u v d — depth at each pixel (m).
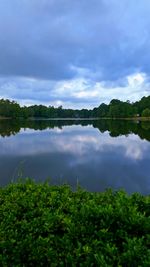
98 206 4.45
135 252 3.39
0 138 42.22
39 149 29.31
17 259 3.64
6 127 77.44
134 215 4.08
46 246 3.73
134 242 3.55
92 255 3.50
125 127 74.19
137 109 180.75
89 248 3.56
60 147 31.06
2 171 18.11
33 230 4.13
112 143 34.25
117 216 4.08
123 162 21.34
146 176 16.77
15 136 46.25
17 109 181.38
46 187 5.87
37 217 4.53
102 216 4.16
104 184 15.02
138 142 34.72
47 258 3.59
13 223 4.35
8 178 16.27
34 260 3.63
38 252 3.64
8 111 180.00
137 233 3.95
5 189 5.88
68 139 40.62
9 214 4.58
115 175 17.03
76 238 3.85
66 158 23.42
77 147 30.98
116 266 3.35
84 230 3.92
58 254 3.61
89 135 47.75
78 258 3.50
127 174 17.31
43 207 4.92
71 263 3.47
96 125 92.38
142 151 27.02
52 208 4.81
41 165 20.28
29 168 19.20
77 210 4.50
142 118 173.12
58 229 4.21
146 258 3.31
